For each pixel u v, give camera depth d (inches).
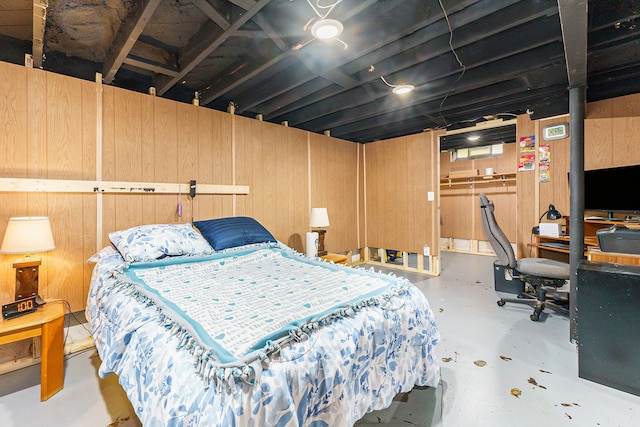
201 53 95.0
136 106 105.4
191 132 118.9
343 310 53.6
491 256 240.4
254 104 132.3
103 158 98.3
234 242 106.5
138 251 85.7
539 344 92.5
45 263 88.4
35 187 86.0
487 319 111.9
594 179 123.0
